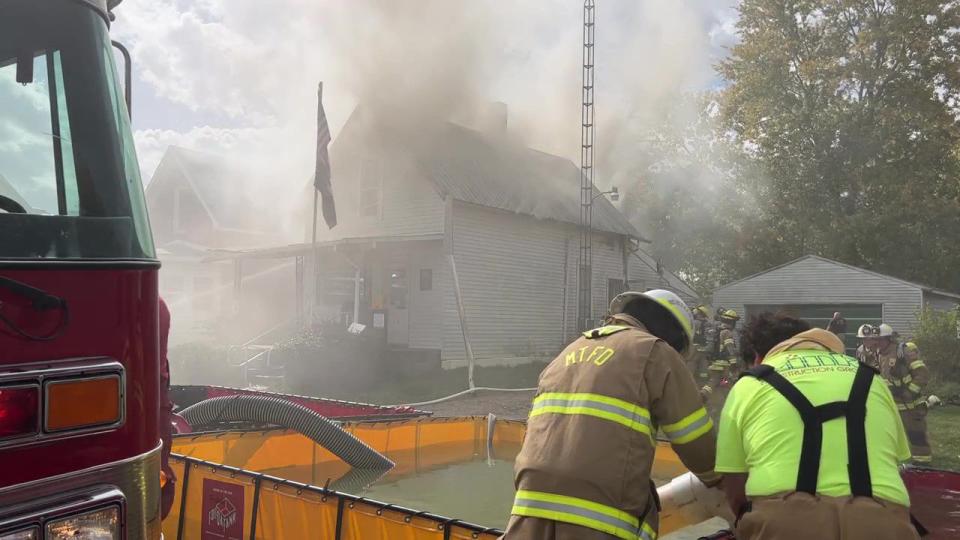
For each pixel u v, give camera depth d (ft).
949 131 96.37
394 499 16.40
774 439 6.97
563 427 7.60
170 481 10.73
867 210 95.81
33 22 6.54
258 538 13.01
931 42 94.58
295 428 18.62
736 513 7.62
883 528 6.40
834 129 94.79
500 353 60.18
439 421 23.15
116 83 7.08
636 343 7.82
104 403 5.90
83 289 5.92
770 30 101.71
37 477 5.43
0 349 5.34
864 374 7.23
